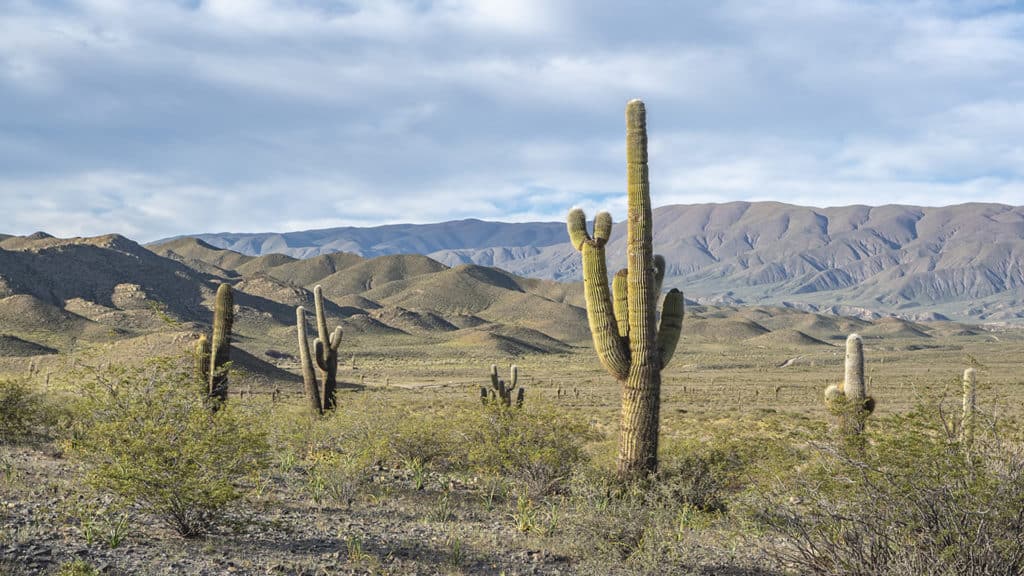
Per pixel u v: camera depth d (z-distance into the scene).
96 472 8.94
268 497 11.66
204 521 9.18
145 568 7.60
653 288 12.53
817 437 8.33
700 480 11.77
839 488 7.42
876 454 7.45
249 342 122.69
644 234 12.45
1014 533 6.70
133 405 9.14
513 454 13.07
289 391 53.44
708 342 198.00
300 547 8.93
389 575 8.12
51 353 82.62
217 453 9.27
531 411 14.12
